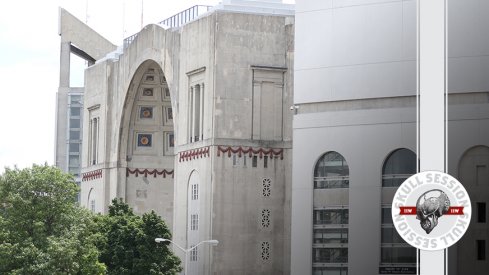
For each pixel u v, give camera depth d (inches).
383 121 3378.4
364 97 3415.4
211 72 4950.8
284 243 4916.3
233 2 5078.7
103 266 4330.7
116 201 5036.9
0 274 4079.7
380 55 3371.1
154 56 5649.6
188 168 5152.6
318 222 3631.9
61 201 4239.7
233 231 4894.2
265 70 4965.6
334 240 3597.4
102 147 6378.0
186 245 5132.9
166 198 6181.1
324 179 3590.1
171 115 6146.7
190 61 5182.1
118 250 4746.6
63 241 4126.5
